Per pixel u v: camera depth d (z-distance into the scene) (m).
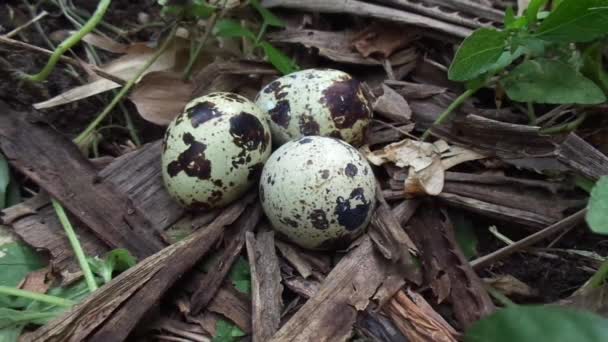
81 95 0.18
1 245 0.15
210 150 0.14
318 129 0.16
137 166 0.17
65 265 0.15
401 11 0.20
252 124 0.15
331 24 0.22
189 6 0.18
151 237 0.15
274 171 0.14
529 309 0.10
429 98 0.19
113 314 0.13
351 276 0.14
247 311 0.14
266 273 0.15
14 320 0.13
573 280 0.15
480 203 0.16
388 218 0.15
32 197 0.16
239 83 0.19
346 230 0.14
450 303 0.15
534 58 0.17
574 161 0.16
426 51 0.20
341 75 0.16
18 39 0.21
